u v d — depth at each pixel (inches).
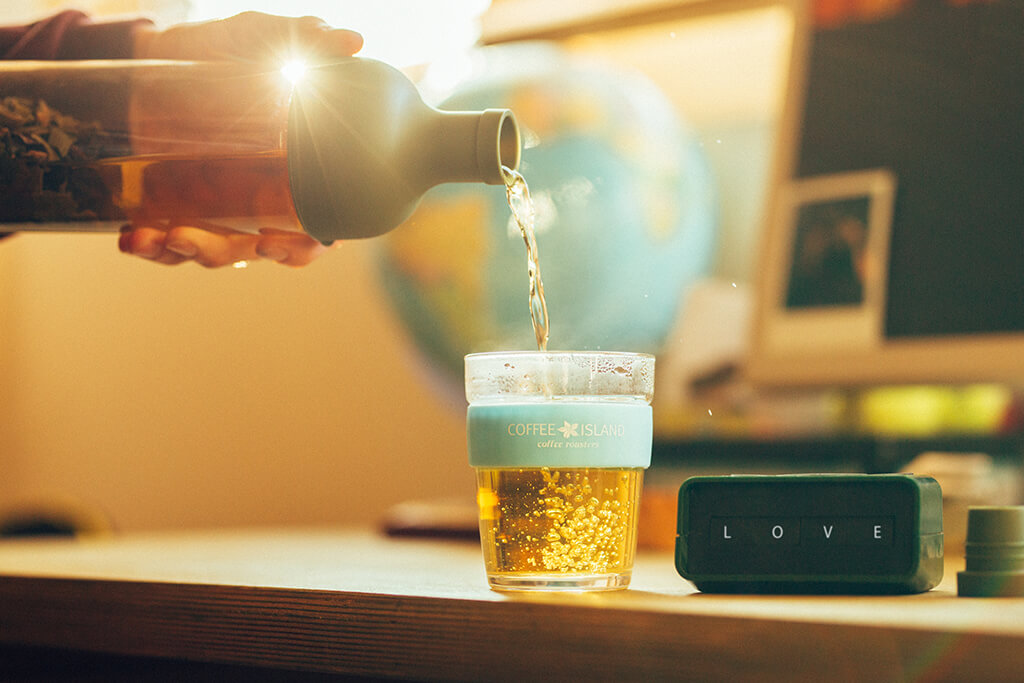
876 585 28.5
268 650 30.1
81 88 32.9
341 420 75.5
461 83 52.8
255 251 35.8
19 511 66.7
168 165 32.6
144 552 41.6
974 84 43.2
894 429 47.9
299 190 31.0
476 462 30.1
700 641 26.0
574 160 49.4
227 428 80.3
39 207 33.8
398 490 72.9
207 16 62.2
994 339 41.9
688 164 53.0
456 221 50.8
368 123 30.2
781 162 47.4
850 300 45.1
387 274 53.5
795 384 46.1
